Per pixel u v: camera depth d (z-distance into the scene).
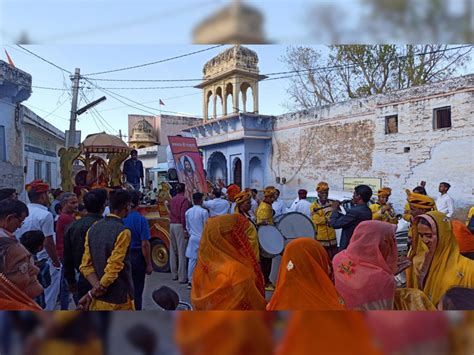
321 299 2.11
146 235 5.09
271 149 18.05
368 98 13.81
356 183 14.25
